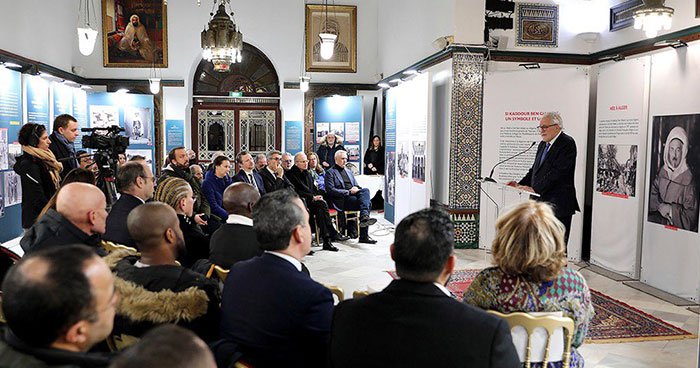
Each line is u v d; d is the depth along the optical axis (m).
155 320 1.93
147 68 11.41
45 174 5.20
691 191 5.23
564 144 6.52
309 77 11.24
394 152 9.59
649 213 5.82
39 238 2.72
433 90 8.16
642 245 5.95
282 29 11.65
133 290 1.96
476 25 7.20
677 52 5.41
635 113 5.98
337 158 8.28
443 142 7.82
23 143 5.12
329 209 8.18
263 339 1.96
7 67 7.72
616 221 6.31
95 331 1.26
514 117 7.00
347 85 11.95
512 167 7.07
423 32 8.58
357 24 11.87
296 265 2.12
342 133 11.55
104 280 1.28
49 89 8.94
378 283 5.84
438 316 1.55
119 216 3.46
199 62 11.86
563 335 2.02
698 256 5.16
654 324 4.55
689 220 5.26
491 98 7.12
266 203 2.10
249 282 2.03
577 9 7.39
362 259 7.03
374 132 12.11
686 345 4.11
